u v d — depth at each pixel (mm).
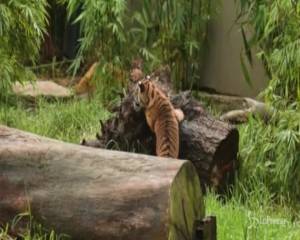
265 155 11586
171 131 10195
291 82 11258
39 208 7160
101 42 15562
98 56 15688
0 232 7266
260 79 15789
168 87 11383
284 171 10977
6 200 7285
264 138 11570
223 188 11086
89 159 7238
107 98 15438
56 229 7098
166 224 6719
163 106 10281
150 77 10938
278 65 11148
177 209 6883
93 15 15156
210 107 15016
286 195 11133
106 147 10539
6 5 12328
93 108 14758
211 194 10570
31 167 7328
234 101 15148
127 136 10484
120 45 15617
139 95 10320
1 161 7410
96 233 6949
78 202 7031
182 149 10680
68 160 7266
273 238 8461
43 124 13906
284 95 11352
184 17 15648
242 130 11953
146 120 10414
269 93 11375
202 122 10852
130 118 10453
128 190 6891
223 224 8703
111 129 10617
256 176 11344
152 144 10523
